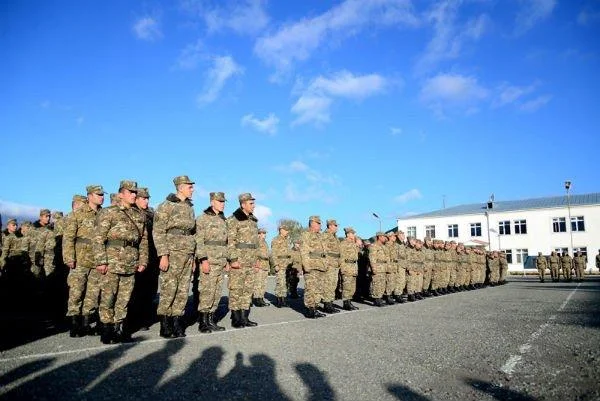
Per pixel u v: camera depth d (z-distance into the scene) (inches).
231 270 332.5
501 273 1020.5
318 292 400.8
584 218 1724.9
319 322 346.9
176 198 294.5
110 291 256.7
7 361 203.2
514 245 1847.9
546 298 569.0
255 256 344.2
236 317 329.1
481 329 301.4
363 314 404.5
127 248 265.7
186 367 193.6
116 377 176.9
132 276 271.3
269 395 154.9
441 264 688.4
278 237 537.0
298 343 250.2
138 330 312.8
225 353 222.7
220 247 318.7
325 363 201.3
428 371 187.6
